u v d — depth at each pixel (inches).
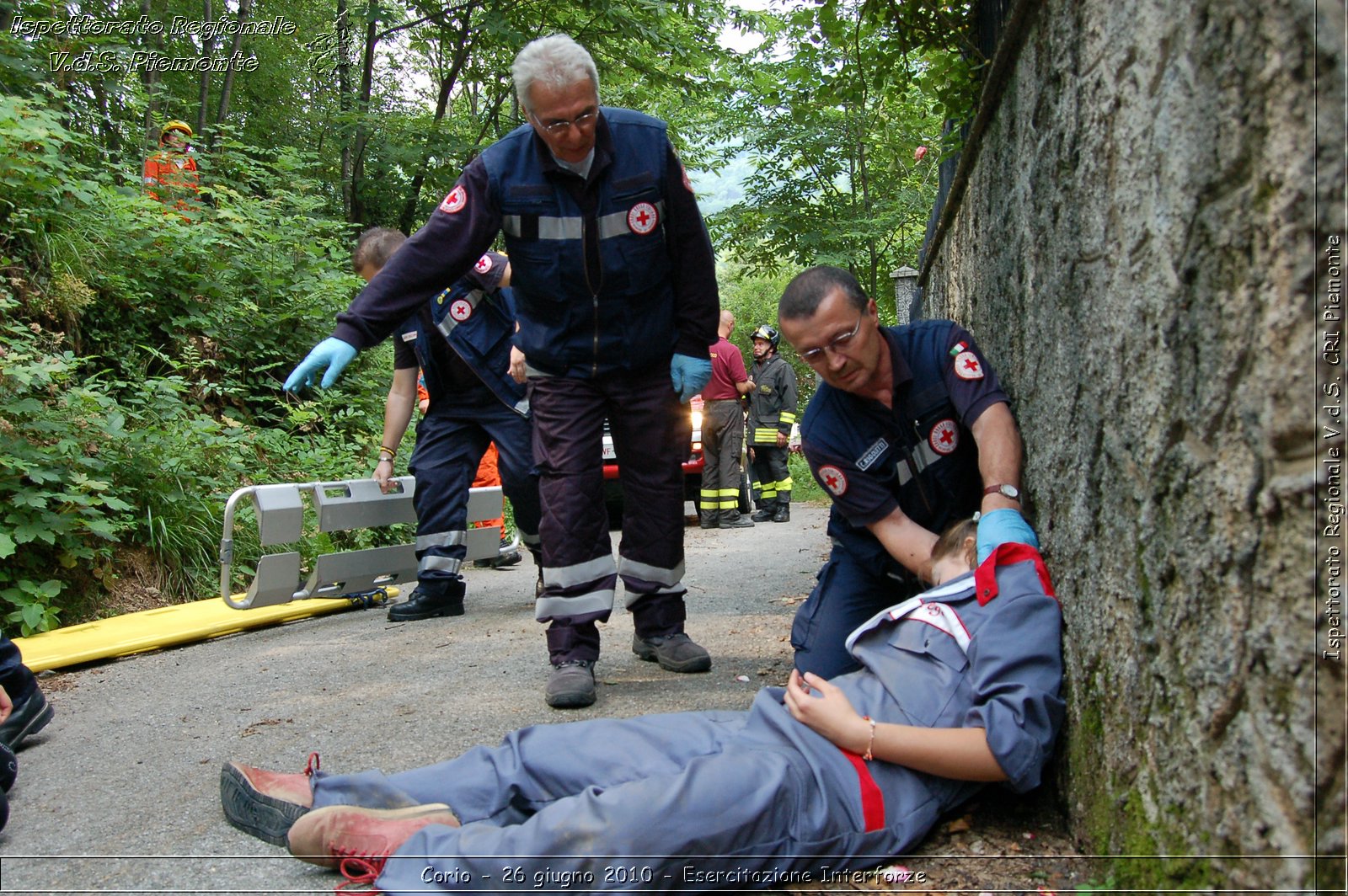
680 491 158.7
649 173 140.3
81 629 201.2
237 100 602.5
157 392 261.4
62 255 268.4
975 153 149.6
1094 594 82.7
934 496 118.8
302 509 216.1
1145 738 71.9
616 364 147.4
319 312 344.2
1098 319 81.8
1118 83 77.3
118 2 474.0
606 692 145.2
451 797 90.7
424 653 180.4
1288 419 55.8
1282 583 56.0
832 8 183.9
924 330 117.9
